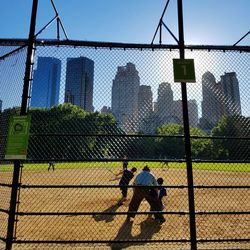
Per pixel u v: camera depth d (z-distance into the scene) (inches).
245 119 202.1
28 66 176.9
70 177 799.1
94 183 667.4
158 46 188.7
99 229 258.1
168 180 710.5
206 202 394.3
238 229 256.8
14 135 168.1
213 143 219.0
